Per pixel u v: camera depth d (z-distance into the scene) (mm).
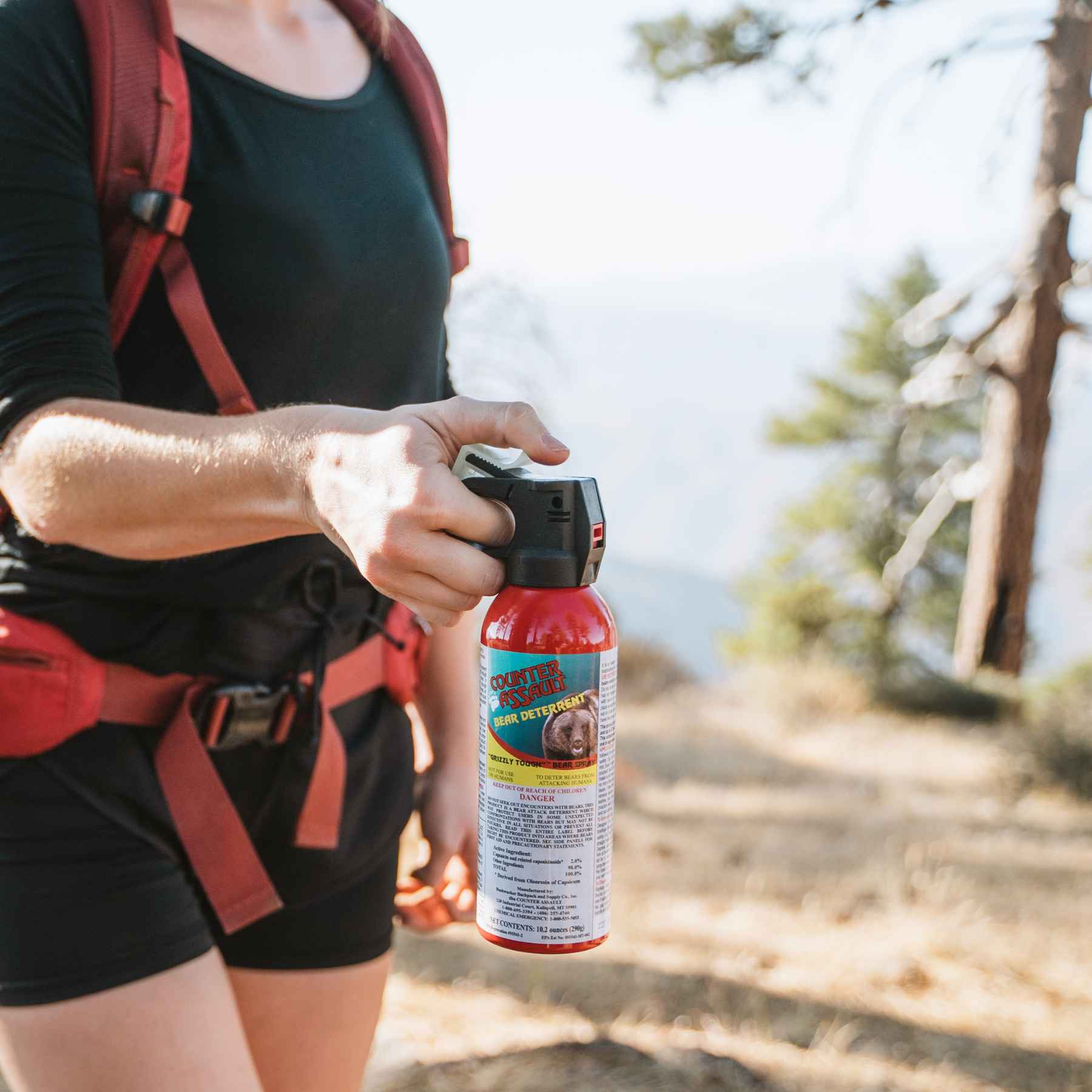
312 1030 1352
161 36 1053
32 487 930
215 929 1278
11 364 940
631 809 6246
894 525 26172
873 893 4609
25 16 999
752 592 26672
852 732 9828
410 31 1379
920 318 13312
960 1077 2971
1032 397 12742
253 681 1180
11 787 1082
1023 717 10703
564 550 927
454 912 1440
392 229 1199
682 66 11703
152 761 1132
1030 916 4363
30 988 1047
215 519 881
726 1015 3301
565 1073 2777
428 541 766
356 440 791
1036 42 11836
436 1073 2764
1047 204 12289
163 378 1102
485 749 967
